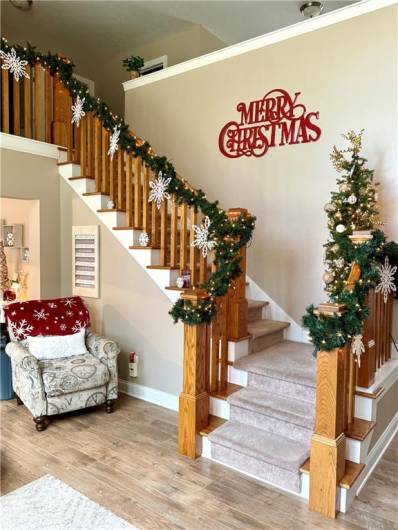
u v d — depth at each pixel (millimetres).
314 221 4008
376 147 3637
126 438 3197
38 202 4480
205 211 3352
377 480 2693
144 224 3926
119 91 6562
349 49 3764
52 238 4621
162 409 3762
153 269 3783
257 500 2445
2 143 4113
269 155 4293
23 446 3041
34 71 4648
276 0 4707
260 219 4375
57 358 3641
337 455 2295
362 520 2287
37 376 3244
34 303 3891
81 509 2326
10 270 5227
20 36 5820
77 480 2611
